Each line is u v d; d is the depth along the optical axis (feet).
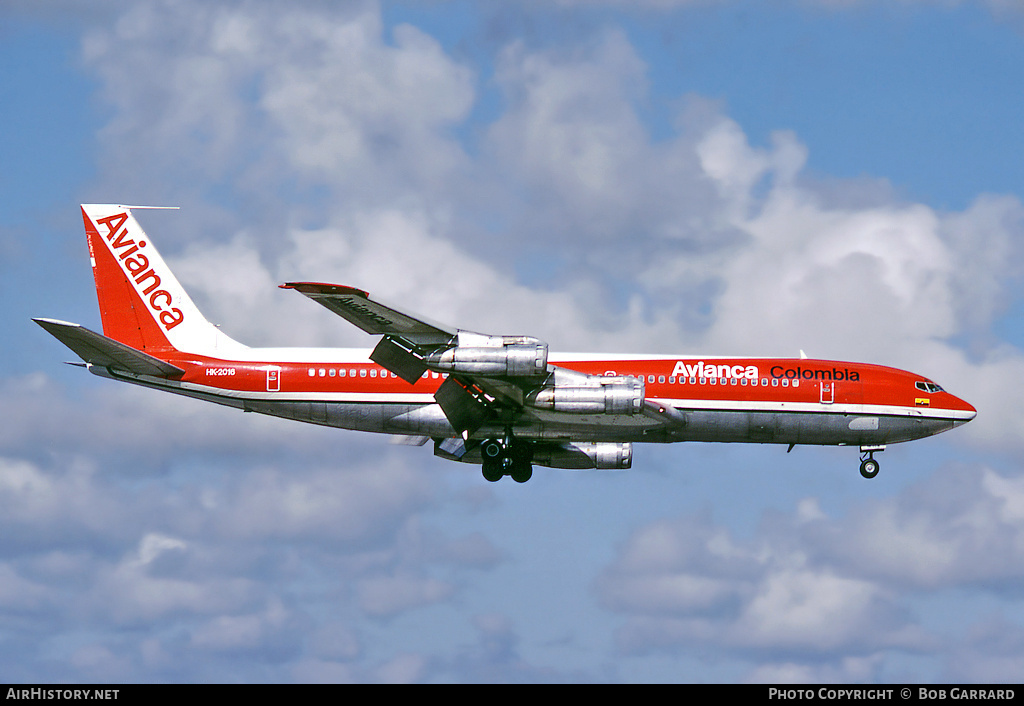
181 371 546.67
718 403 546.67
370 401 542.57
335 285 443.73
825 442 558.15
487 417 528.22
